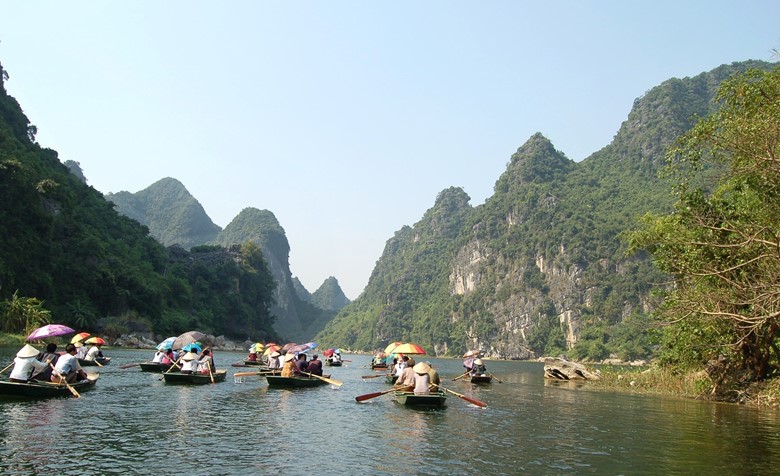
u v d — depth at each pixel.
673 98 172.12
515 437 12.75
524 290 155.75
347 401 18.58
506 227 176.62
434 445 11.50
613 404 20.41
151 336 74.94
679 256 20.66
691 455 11.03
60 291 68.12
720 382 23.19
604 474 9.43
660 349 29.17
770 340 19.97
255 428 12.80
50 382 16.66
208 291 111.00
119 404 15.58
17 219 61.44
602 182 169.38
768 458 10.81
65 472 8.58
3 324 52.09
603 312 136.62
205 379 22.05
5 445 10.08
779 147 14.79
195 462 9.45
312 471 9.12
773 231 15.88
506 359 152.50
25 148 77.88
